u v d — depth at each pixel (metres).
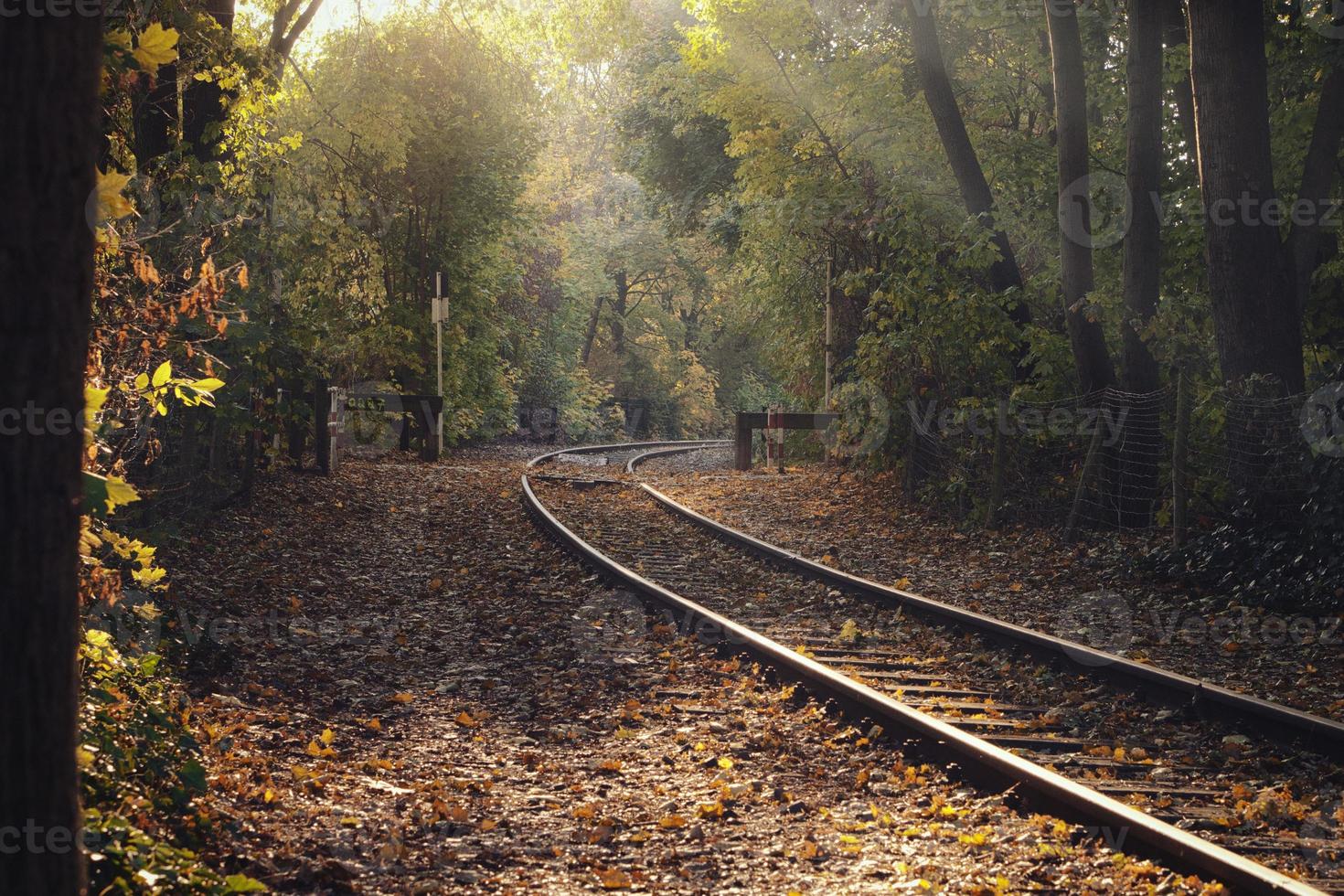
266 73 12.99
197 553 11.67
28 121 2.76
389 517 16.33
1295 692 7.74
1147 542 13.23
